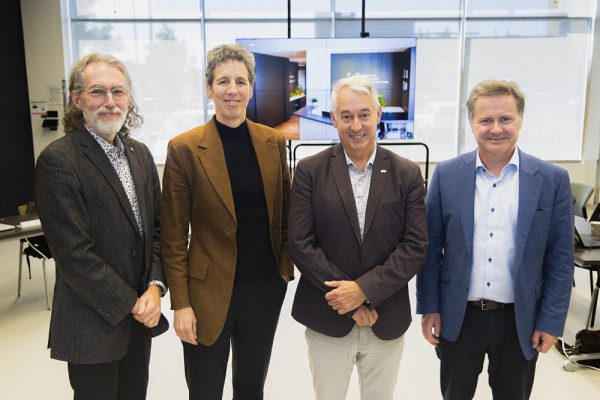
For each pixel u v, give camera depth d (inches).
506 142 59.5
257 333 69.4
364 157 64.5
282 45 231.8
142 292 63.7
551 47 280.4
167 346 121.3
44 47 257.4
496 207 62.4
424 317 69.6
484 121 59.9
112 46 272.8
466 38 278.4
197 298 65.1
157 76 277.0
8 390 101.0
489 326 63.8
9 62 253.3
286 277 75.2
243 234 66.8
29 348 121.0
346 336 64.8
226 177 64.8
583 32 279.3
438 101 285.3
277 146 70.6
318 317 64.1
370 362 67.2
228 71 63.5
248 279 67.6
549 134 289.9
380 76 236.2
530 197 60.6
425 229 62.5
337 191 62.6
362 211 63.4
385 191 62.6
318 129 241.9
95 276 56.4
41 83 260.1
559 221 61.6
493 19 276.2
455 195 64.0
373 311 61.9
